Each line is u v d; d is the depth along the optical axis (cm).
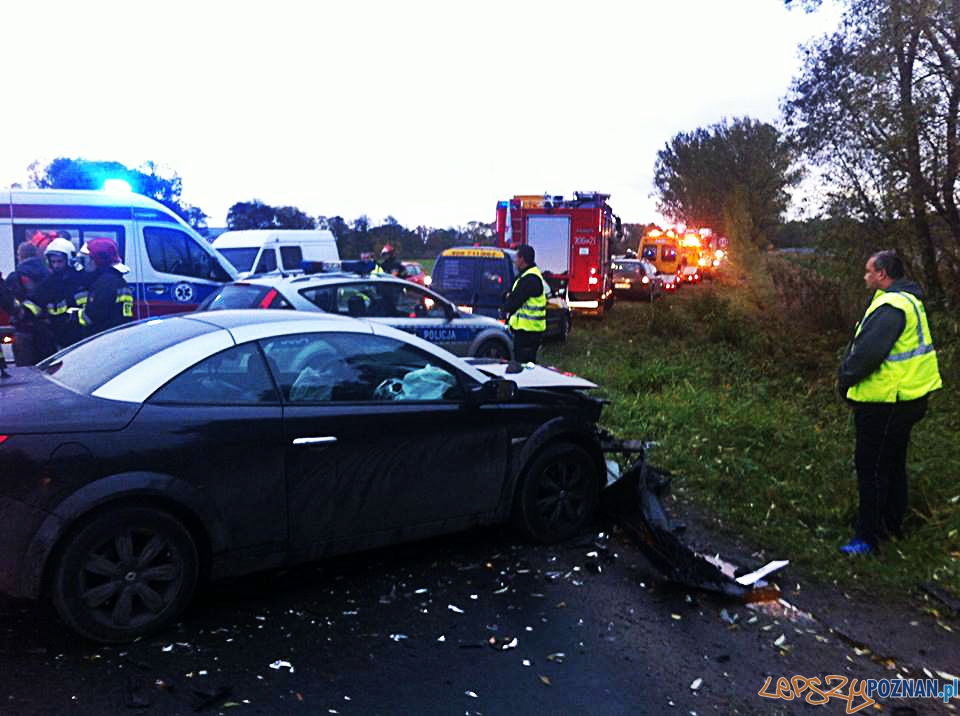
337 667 333
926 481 562
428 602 398
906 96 1058
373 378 419
